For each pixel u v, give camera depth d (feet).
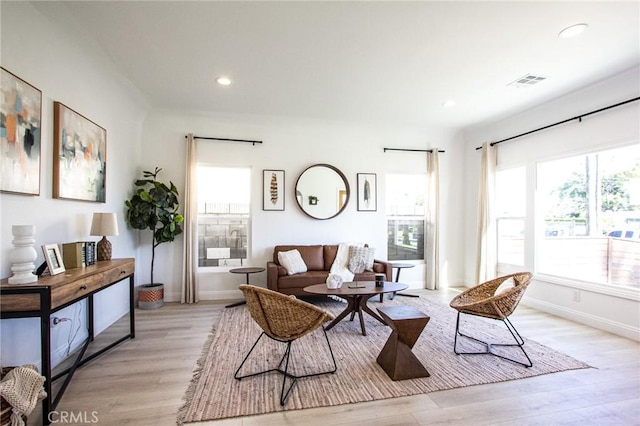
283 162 16.12
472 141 17.57
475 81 11.39
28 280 6.02
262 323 7.07
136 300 14.06
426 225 17.63
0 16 6.26
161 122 14.85
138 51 9.37
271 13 7.58
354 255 15.14
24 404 4.94
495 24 7.96
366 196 16.99
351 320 11.80
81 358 8.18
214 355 8.75
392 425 5.86
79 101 9.26
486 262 15.70
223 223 15.80
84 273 7.13
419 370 7.58
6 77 6.36
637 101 10.19
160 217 13.52
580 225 12.12
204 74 10.96
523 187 14.65
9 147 6.44
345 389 7.05
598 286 11.10
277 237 15.98
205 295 15.15
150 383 7.26
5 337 6.64
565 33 8.33
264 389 7.03
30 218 7.22
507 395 6.87
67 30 8.21
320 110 14.58
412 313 7.99
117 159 12.01
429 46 9.05
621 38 8.55
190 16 7.71
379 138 17.20
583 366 8.18
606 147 11.05
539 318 12.24
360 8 7.38
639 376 7.71
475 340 9.89
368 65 10.25
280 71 10.69
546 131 13.38
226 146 15.52
